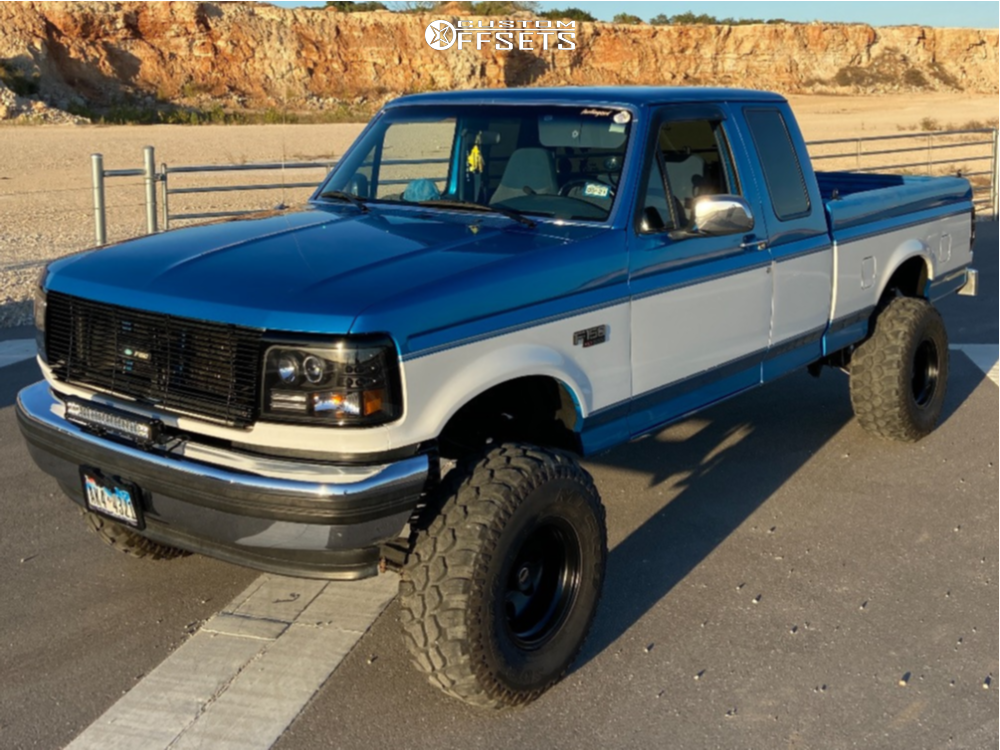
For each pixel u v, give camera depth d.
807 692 4.05
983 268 13.64
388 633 4.44
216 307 3.61
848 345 6.38
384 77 66.75
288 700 3.97
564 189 4.70
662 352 4.70
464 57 68.12
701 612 4.67
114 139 34.97
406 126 5.30
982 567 5.11
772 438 6.94
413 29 67.31
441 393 3.68
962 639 4.44
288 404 3.51
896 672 4.19
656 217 4.68
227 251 4.09
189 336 3.68
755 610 4.68
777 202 5.43
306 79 64.31
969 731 3.82
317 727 3.82
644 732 3.81
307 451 3.54
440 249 4.11
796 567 5.10
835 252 5.85
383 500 3.52
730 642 4.42
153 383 3.80
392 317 3.52
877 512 5.76
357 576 3.77
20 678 4.11
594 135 4.71
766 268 5.29
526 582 3.97
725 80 87.25
